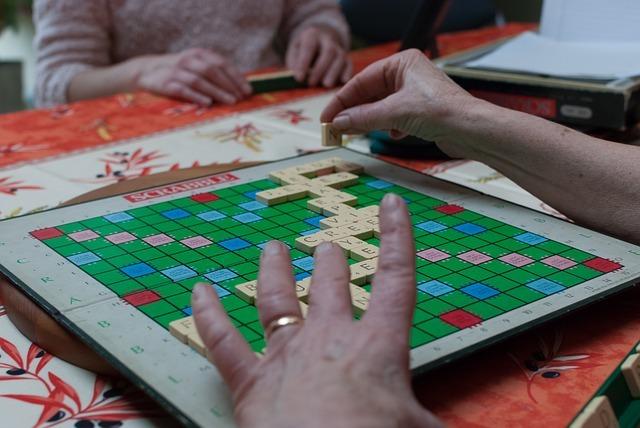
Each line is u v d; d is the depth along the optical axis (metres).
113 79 1.58
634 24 1.23
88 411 0.52
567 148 0.75
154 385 0.48
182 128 1.24
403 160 1.06
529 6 2.84
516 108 1.11
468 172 1.00
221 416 0.44
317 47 1.63
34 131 1.22
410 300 0.45
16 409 0.52
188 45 1.82
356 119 0.92
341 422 0.37
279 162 0.93
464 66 1.18
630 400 0.54
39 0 1.75
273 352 0.43
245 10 1.83
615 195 0.73
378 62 0.92
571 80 1.07
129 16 1.79
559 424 0.48
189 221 0.75
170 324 0.54
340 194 0.81
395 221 0.47
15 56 3.86
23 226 0.73
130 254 0.67
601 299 0.59
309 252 0.67
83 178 1.00
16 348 0.60
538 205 0.87
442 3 1.22
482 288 0.61
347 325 0.43
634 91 1.04
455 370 0.55
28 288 0.61
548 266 0.65
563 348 0.58
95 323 0.55
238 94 1.42
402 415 0.39
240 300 0.58
